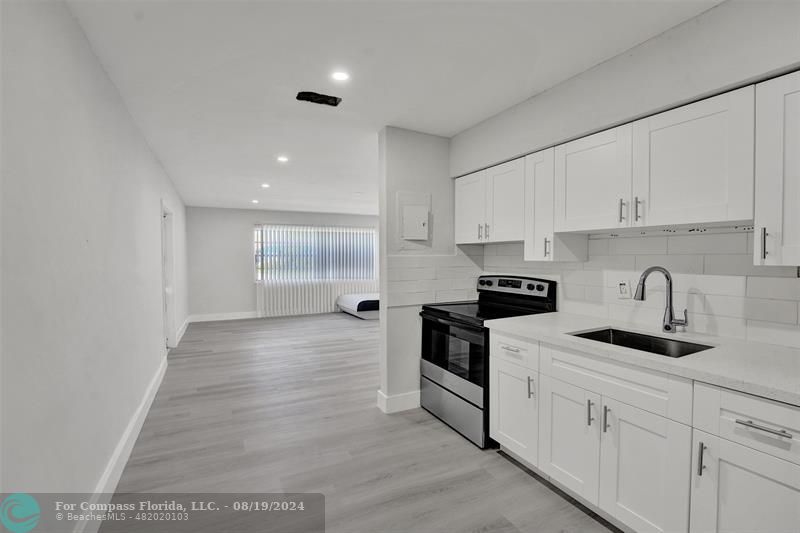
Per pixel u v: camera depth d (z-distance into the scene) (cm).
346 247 923
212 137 332
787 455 119
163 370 411
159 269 401
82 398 165
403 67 215
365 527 180
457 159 325
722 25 157
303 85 236
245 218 824
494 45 192
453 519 185
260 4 160
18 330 114
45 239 132
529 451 218
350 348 544
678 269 205
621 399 168
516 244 314
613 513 172
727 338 186
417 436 272
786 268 167
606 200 208
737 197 156
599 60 205
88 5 157
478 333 253
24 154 119
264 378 407
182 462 238
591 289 253
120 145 243
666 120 181
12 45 113
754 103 151
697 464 142
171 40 186
